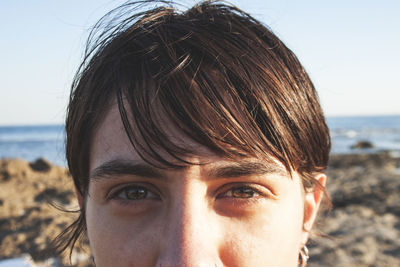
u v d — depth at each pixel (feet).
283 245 0.98
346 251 3.67
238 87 0.97
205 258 0.90
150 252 0.93
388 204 6.13
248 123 0.95
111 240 0.97
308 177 1.09
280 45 1.11
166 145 0.92
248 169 0.94
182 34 1.01
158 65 0.97
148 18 1.07
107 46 1.09
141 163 0.93
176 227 0.92
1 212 4.58
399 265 3.35
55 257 2.75
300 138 1.04
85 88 1.08
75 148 1.09
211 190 0.95
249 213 0.95
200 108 0.92
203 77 0.95
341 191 7.63
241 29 1.06
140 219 0.96
